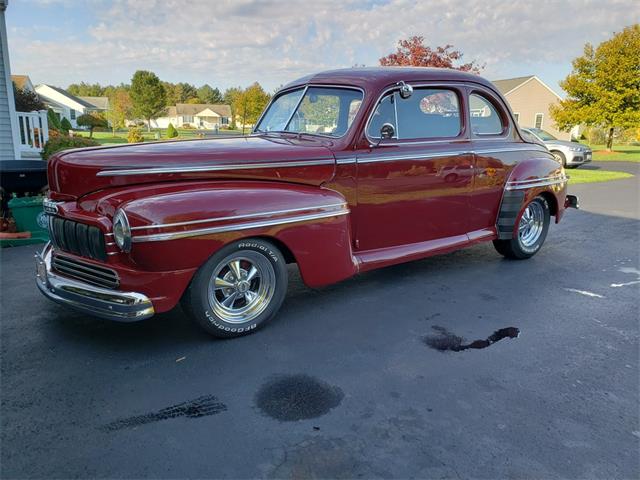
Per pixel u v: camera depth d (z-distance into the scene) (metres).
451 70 4.78
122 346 3.42
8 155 10.32
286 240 3.52
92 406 2.71
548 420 2.65
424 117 4.47
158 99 65.19
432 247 4.65
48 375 3.02
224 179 3.48
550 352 3.44
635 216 8.64
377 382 3.00
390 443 2.44
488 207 5.09
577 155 17.44
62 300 3.29
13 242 6.05
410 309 4.17
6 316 3.89
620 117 24.91
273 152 3.65
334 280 3.87
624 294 4.62
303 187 3.72
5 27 9.77
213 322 3.39
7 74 9.97
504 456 2.36
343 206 3.82
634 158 23.91
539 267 5.46
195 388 2.90
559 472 2.26
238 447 2.39
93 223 3.11
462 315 4.06
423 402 2.79
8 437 2.44
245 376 3.04
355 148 4.01
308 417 2.64
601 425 2.62
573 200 6.10
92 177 3.22
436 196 4.57
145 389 2.88
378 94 4.10
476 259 5.74
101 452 2.35
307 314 4.03
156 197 3.09
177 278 3.13
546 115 41.81
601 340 3.64
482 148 4.87
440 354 3.38
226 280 3.43
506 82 43.28
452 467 2.28
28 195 6.62
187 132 67.62
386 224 4.31
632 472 2.27
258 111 56.09
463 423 2.61
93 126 56.56
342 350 3.41
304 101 4.50
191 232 3.08
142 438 2.45
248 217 3.30
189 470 2.23
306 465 2.28
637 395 2.92
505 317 4.04
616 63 24.39
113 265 3.09
